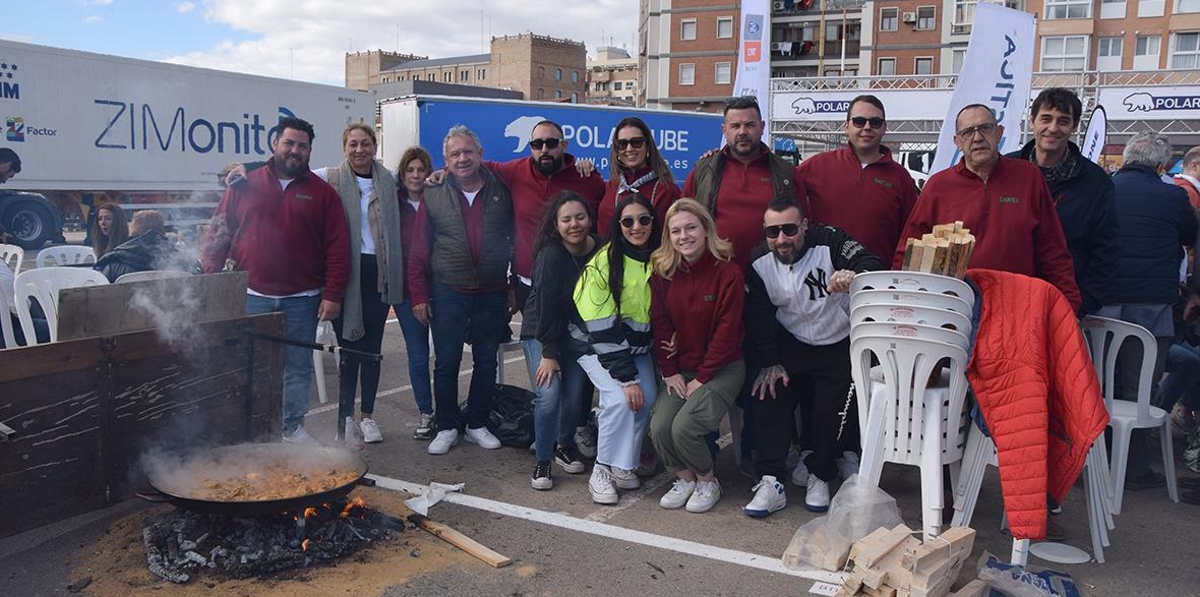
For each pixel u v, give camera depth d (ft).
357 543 11.02
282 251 14.49
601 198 16.31
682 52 182.60
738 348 12.69
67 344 11.07
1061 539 11.82
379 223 15.38
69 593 9.78
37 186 40.27
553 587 10.23
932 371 10.77
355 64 369.09
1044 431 10.08
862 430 11.31
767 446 12.91
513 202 15.61
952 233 10.78
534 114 31.50
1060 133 12.84
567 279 13.50
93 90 41.75
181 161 45.39
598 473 13.20
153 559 10.33
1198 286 15.60
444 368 15.24
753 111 13.57
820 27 191.11
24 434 10.75
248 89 47.96
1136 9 123.54
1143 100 50.55
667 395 12.95
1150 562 11.18
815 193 14.02
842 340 12.51
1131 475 14.14
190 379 12.58
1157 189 14.53
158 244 18.90
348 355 15.52
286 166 14.44
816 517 12.59
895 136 63.16
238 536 10.55
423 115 29.53
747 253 13.71
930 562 9.27
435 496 12.87
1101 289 13.28
